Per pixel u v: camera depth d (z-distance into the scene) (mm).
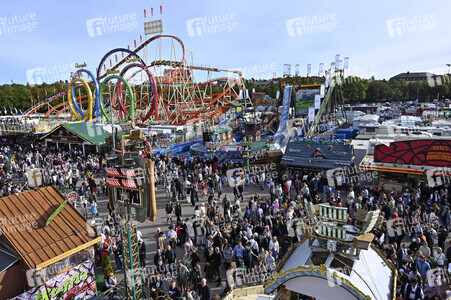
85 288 13523
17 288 11805
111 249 17016
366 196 21125
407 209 17906
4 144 51281
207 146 40062
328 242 7520
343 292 6570
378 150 24484
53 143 47656
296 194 23375
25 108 109688
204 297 11578
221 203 24641
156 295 12000
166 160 35031
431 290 12172
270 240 15023
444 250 15609
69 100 60344
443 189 21719
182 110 71500
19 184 29422
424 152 22625
